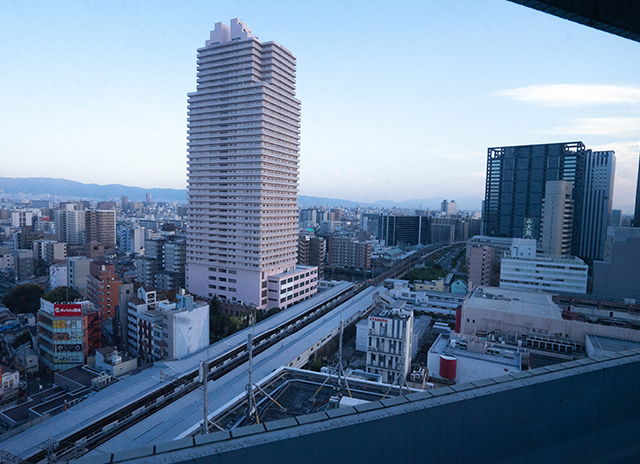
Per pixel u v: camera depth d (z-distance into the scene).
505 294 119.25
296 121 173.12
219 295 160.75
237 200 153.75
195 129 163.50
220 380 82.94
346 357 109.12
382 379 85.38
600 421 13.87
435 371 86.00
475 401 12.02
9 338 110.38
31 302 146.00
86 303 102.19
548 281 154.62
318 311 141.00
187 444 9.90
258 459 9.88
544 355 86.75
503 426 12.46
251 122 151.75
